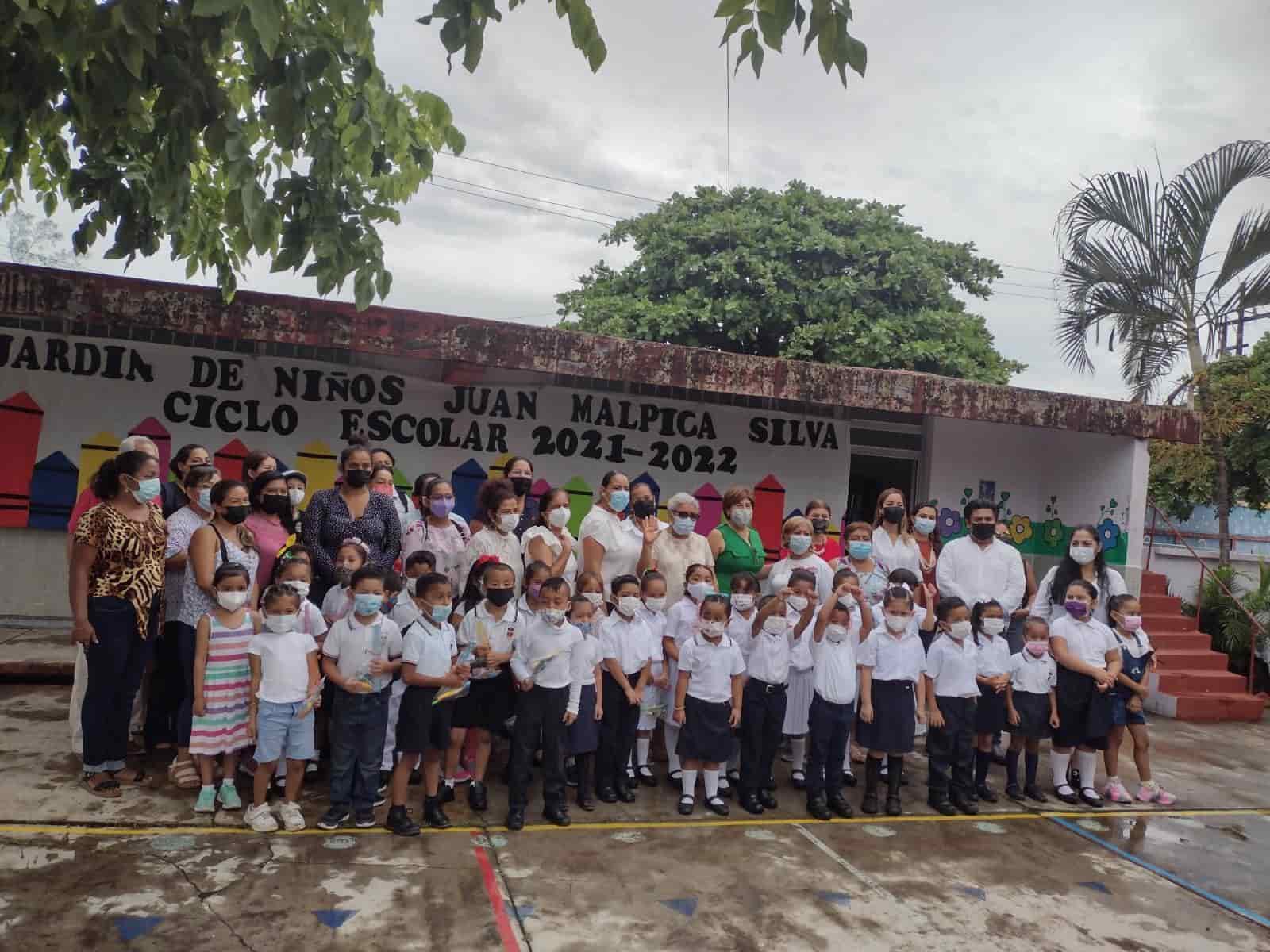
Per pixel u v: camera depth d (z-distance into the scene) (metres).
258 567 5.02
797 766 5.99
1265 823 5.96
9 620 7.25
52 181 5.95
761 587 7.05
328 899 3.85
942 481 9.61
